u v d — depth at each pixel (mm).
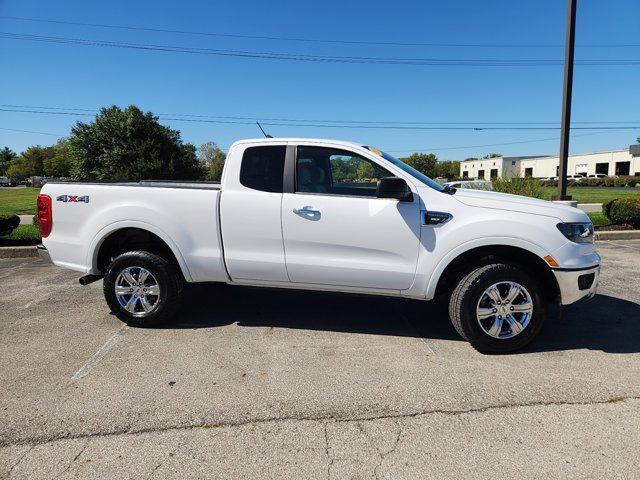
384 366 3637
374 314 4949
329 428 2779
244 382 3357
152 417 2887
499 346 3848
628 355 3850
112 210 4355
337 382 3365
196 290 5781
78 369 3561
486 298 3842
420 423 2836
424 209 3918
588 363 3689
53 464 2436
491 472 2387
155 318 4414
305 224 4059
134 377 3430
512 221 3789
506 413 2949
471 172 97000
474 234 3812
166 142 44062
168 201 4281
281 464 2447
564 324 4621
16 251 8477
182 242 4270
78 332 4367
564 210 3938
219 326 4539
